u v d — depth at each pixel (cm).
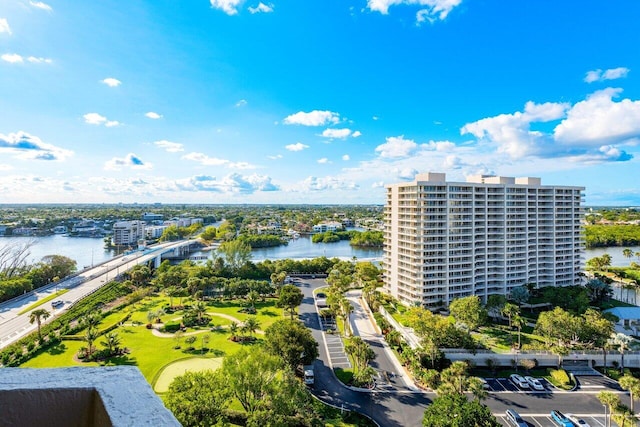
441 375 5219
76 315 8356
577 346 6694
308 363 5359
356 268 12400
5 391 453
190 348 6481
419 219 9094
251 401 4147
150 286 11481
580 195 10850
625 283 12506
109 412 410
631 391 4691
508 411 4772
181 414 3303
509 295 9794
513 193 9988
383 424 4556
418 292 9038
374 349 6844
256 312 8881
